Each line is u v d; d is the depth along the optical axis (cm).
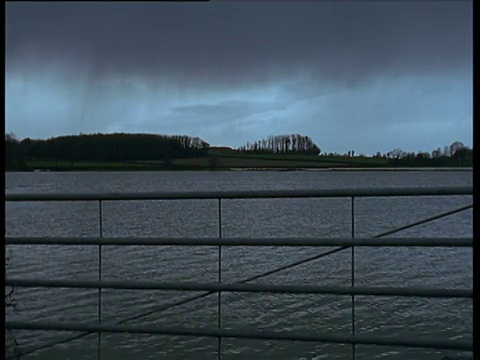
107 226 3014
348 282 1426
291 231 2680
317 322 1234
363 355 855
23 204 4794
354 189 355
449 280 1795
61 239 377
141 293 1222
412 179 5612
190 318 1123
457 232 3244
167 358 884
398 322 1309
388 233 396
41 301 1287
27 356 508
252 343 945
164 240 366
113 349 845
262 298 1261
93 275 1806
